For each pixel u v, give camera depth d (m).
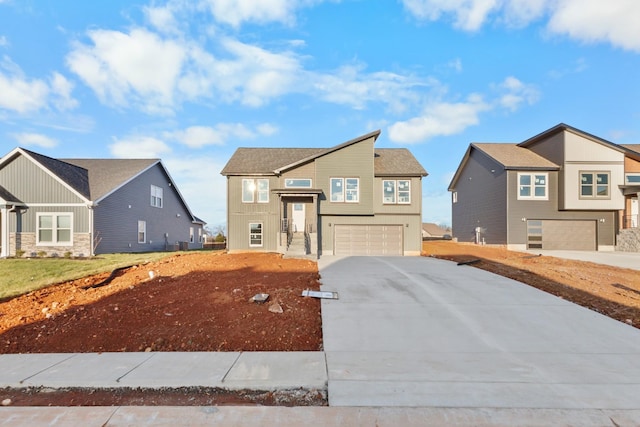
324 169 17.56
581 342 5.46
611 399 3.69
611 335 5.74
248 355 4.95
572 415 3.39
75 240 16.25
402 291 8.54
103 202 17.42
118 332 5.74
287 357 4.87
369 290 8.62
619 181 18.89
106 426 3.26
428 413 3.42
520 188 19.36
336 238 17.69
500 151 21.78
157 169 23.58
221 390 4.00
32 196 16.30
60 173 16.98
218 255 15.67
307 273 10.80
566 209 18.97
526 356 4.92
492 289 8.70
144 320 6.25
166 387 4.03
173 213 26.28
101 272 10.29
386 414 3.41
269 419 3.35
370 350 5.14
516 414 3.40
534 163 19.59
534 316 6.70
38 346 5.28
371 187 17.58
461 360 4.77
